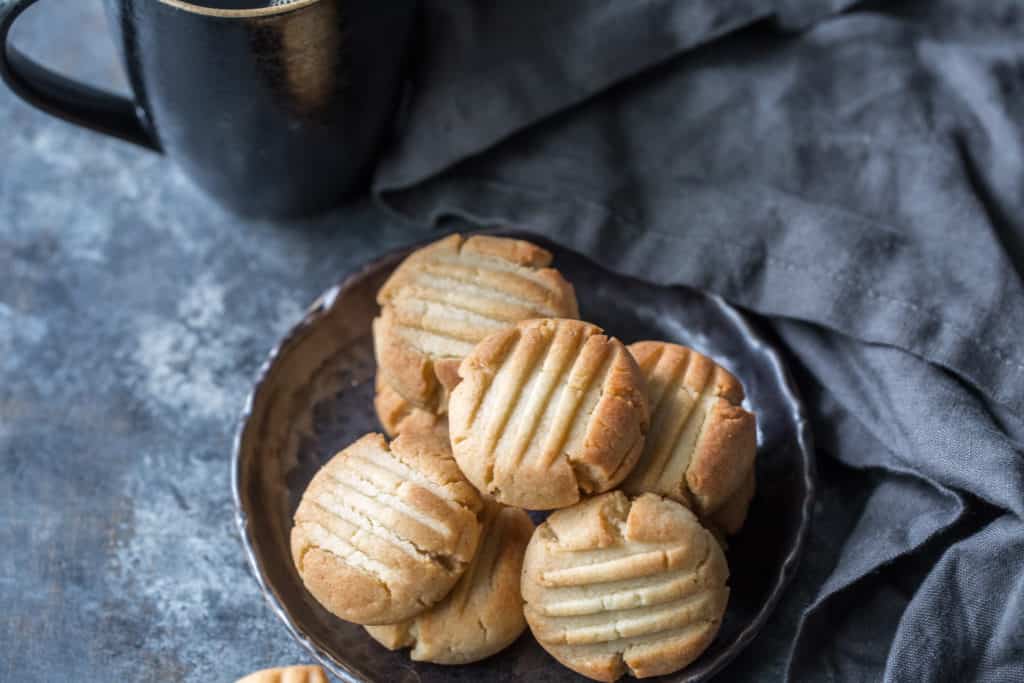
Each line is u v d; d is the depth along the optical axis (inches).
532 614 19.3
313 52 20.4
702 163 22.8
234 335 23.5
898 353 21.0
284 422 21.6
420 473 19.6
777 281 21.8
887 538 20.4
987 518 20.4
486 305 20.6
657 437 19.7
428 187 23.3
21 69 21.1
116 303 23.8
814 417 21.9
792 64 23.1
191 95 20.9
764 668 20.6
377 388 21.7
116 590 21.5
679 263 22.2
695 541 19.0
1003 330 20.6
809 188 22.4
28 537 21.9
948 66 22.8
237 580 21.6
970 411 20.4
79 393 23.0
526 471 18.9
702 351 22.1
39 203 24.6
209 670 21.0
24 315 23.6
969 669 19.6
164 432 22.7
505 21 22.8
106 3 20.1
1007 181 22.0
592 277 22.7
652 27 22.7
